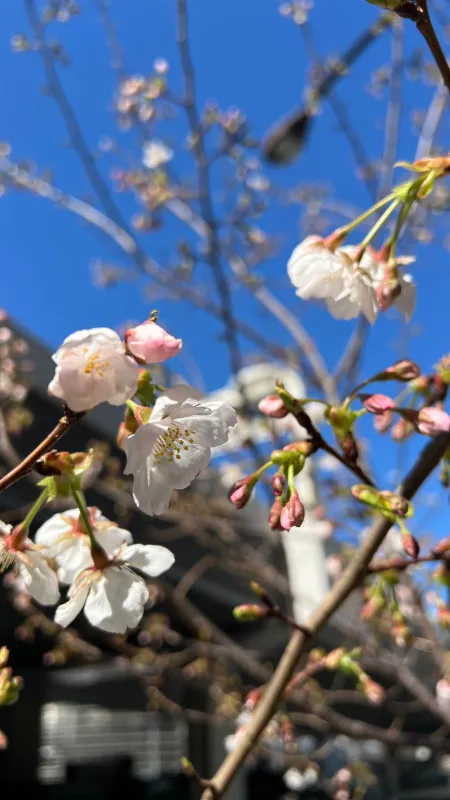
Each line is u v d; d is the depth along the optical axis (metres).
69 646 0.85
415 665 0.78
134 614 0.21
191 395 0.18
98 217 0.87
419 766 1.68
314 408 0.76
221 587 1.17
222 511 0.92
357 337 0.72
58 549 0.22
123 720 2.68
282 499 0.22
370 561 0.26
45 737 2.48
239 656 0.75
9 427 0.71
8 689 0.21
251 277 0.86
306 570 1.11
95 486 0.80
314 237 0.24
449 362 0.27
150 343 0.17
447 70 0.20
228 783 0.24
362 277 0.23
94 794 1.96
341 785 0.78
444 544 0.27
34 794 1.66
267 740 0.80
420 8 0.20
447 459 0.26
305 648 0.26
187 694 1.34
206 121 0.77
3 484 0.18
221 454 0.99
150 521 0.95
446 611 0.34
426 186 0.22
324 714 0.60
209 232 0.71
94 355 0.17
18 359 0.78
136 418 0.18
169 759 2.54
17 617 1.07
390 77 0.75
